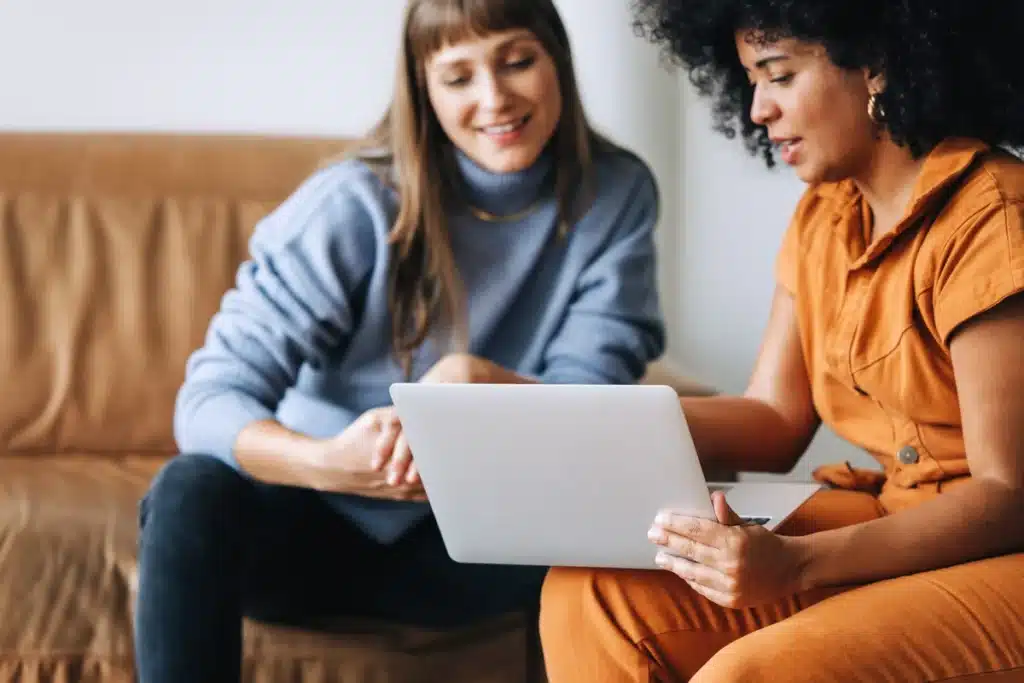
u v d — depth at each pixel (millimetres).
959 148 1185
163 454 2160
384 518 1572
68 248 2193
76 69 2533
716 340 2443
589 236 1721
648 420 1094
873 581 1125
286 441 1494
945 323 1146
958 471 1216
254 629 1656
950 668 997
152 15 2533
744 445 1407
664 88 2490
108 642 1722
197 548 1417
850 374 1264
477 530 1232
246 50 2551
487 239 1688
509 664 1684
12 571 1729
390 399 1672
